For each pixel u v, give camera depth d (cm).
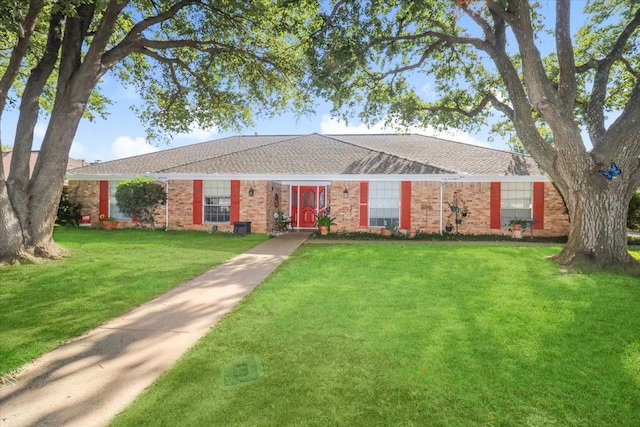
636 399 294
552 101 812
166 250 1027
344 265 823
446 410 280
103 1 734
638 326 444
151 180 1543
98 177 1631
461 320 464
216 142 2216
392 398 295
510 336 414
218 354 373
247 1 973
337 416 271
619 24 1145
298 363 353
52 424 262
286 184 1748
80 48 941
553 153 870
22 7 692
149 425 260
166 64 1298
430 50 1124
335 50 996
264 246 1135
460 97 1339
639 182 790
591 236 794
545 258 898
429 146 1864
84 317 484
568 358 362
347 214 1496
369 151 1661
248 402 288
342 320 468
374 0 981
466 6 902
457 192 1470
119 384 316
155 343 402
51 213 904
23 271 739
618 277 694
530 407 284
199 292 607
